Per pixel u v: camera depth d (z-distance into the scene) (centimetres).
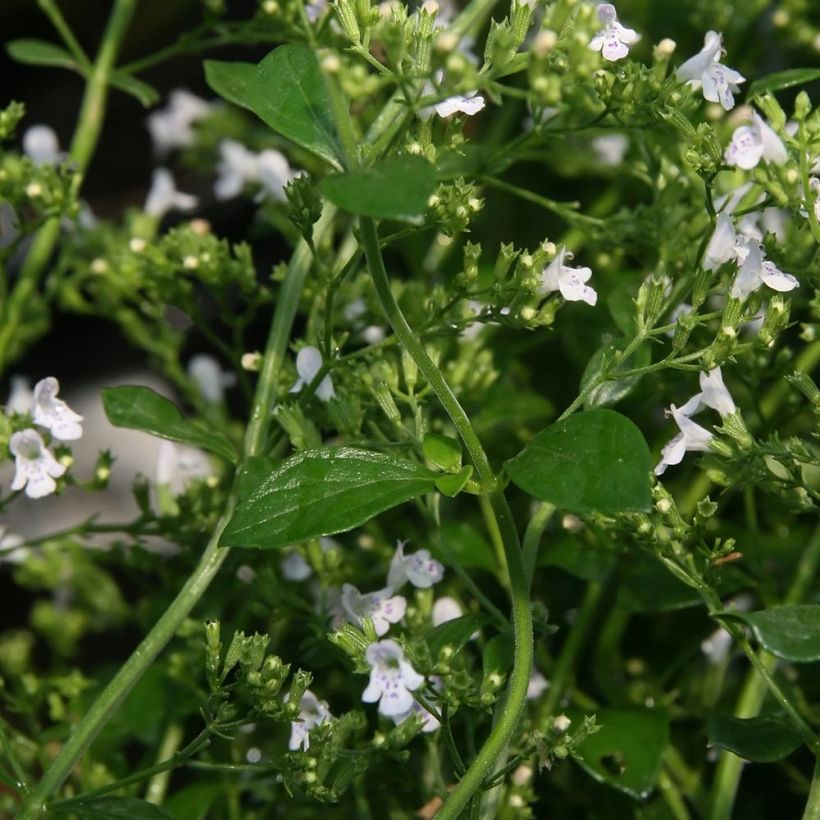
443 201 54
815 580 61
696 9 65
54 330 74
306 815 60
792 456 54
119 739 61
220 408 66
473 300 58
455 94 51
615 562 60
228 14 78
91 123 63
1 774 54
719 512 63
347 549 63
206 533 60
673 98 55
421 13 53
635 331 56
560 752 54
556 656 62
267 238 73
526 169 67
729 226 53
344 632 53
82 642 70
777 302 53
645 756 56
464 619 55
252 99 52
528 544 55
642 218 59
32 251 63
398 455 53
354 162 51
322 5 59
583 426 51
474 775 52
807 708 59
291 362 59
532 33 66
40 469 57
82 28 81
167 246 61
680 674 61
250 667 54
